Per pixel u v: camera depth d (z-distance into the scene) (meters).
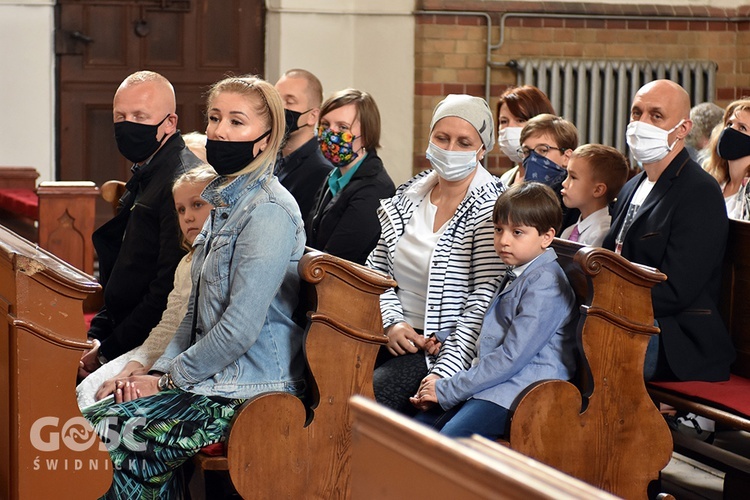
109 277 3.96
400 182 7.57
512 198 3.08
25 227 6.56
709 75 7.71
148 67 7.57
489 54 7.47
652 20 7.67
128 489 2.83
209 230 3.09
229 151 2.96
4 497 2.74
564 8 7.52
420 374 3.21
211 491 3.38
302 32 7.52
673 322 3.57
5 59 7.24
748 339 3.67
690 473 4.13
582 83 7.55
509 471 1.35
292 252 3.03
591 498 1.31
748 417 3.20
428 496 1.50
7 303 2.67
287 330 3.01
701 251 3.55
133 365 3.32
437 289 3.28
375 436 1.64
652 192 3.70
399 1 7.41
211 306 2.97
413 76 7.50
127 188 3.91
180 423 2.81
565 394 2.99
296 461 2.88
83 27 7.45
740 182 4.32
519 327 3.01
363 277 2.90
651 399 3.28
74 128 7.52
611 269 3.04
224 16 7.63
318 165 4.48
